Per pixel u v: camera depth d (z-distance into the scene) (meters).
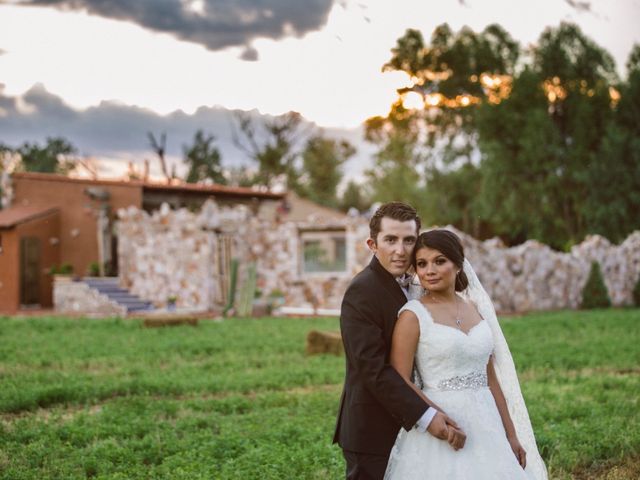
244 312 25.80
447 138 57.28
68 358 14.44
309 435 7.80
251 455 6.99
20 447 7.64
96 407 10.34
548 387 10.87
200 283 28.20
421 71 55.34
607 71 44.31
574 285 29.66
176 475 6.51
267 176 65.69
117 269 31.52
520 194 42.53
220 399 10.19
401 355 4.55
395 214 4.62
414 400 4.35
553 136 41.81
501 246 28.05
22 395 10.32
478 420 4.56
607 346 15.52
